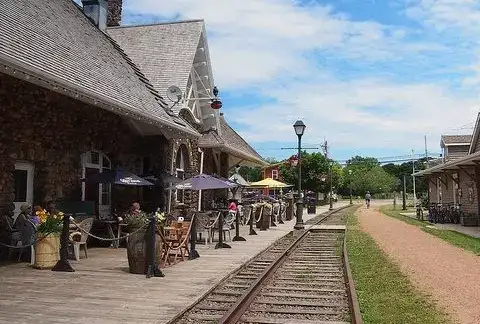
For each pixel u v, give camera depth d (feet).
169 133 56.80
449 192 108.37
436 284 30.68
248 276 34.01
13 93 36.45
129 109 41.16
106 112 50.03
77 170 45.21
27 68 27.94
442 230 73.82
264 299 26.94
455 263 39.60
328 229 74.90
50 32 42.52
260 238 59.06
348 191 345.10
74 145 44.65
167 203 61.31
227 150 82.89
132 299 24.98
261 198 103.65
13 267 33.06
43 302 23.88
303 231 70.13
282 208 94.84
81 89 34.06
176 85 64.18
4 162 36.01
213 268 35.12
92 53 50.21
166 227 38.99
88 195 48.44
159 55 68.85
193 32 71.15
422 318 22.26
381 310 23.81
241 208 77.66
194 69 72.49
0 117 35.40
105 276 30.91
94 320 20.92
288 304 25.63
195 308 24.16
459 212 91.30
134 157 56.95
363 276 33.53
